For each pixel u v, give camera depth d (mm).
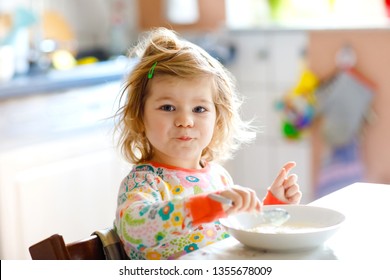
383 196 1871
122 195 1658
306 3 4137
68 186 3346
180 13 4367
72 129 3434
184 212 1429
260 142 4184
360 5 4031
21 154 3146
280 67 4043
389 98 3600
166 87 1692
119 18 4445
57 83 3355
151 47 1795
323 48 3738
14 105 3182
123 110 1810
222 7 4312
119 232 1578
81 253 1587
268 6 4199
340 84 3688
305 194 4082
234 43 4180
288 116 3930
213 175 1823
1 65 3432
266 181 4223
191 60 1721
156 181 1700
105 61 4117
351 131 3703
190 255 1449
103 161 3523
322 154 3850
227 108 1836
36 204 3203
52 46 4004
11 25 3828
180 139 1686
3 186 3068
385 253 1434
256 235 1416
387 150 3643
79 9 4375
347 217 1685
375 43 3594
